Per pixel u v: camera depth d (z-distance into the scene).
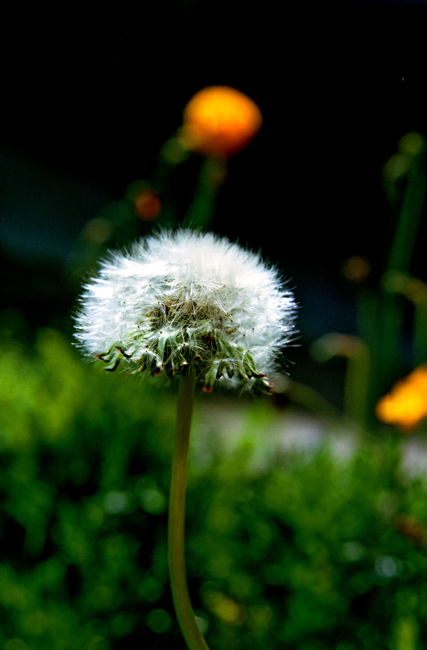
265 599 0.26
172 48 0.36
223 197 0.82
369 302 0.39
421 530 0.23
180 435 0.15
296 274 0.90
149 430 0.29
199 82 0.43
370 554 0.24
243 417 0.40
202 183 0.41
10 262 0.72
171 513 0.15
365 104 0.43
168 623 0.26
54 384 0.32
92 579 0.25
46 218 0.86
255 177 0.77
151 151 0.71
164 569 0.26
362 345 0.37
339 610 0.23
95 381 0.30
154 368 0.15
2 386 0.31
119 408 0.29
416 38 0.35
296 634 0.23
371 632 0.23
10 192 0.88
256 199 0.83
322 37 0.40
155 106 0.48
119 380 0.31
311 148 0.64
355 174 0.69
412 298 0.36
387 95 0.39
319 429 0.53
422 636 0.21
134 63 0.36
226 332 0.15
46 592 0.25
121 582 0.26
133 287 0.16
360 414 0.37
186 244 0.16
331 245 0.92
